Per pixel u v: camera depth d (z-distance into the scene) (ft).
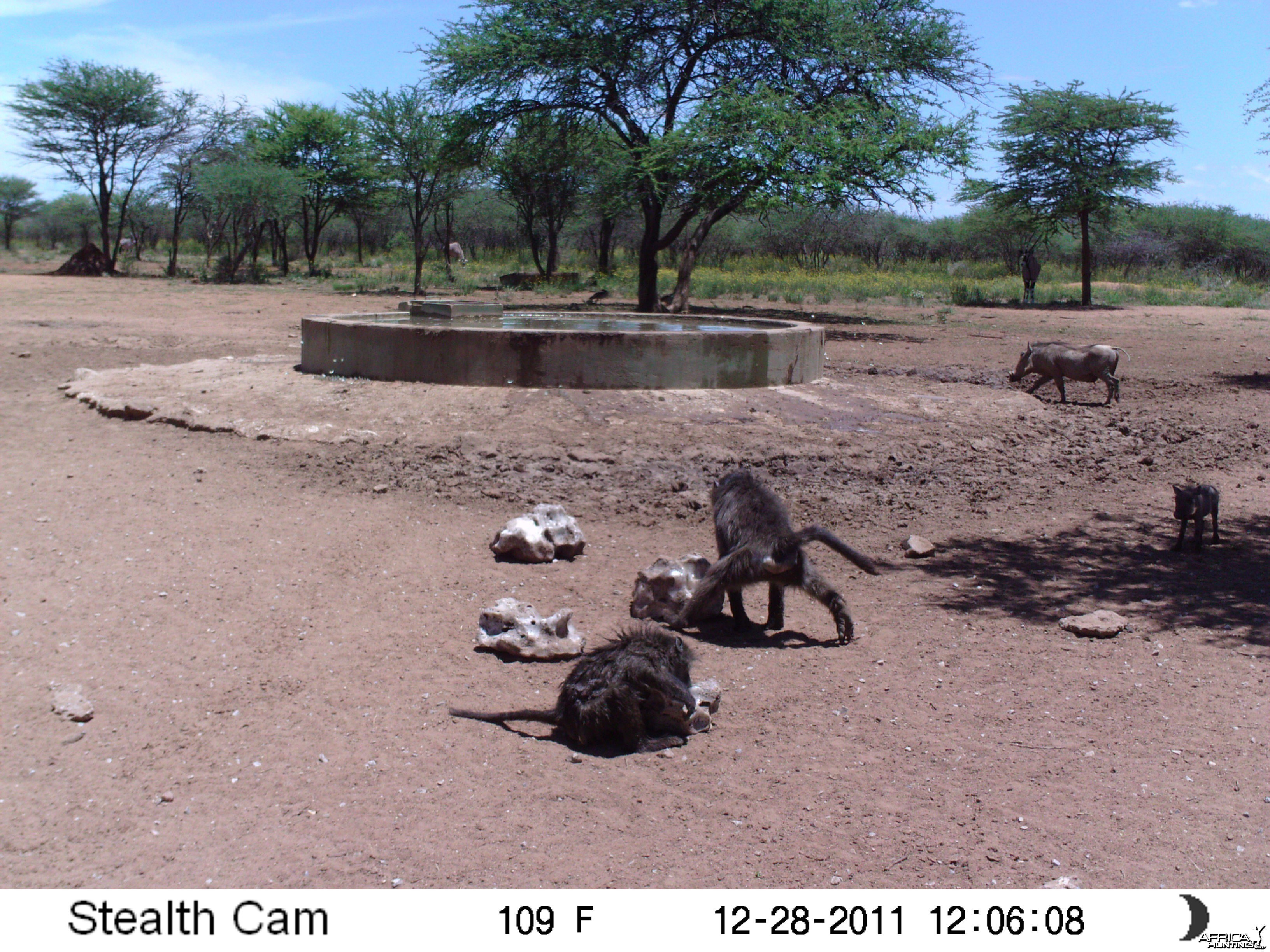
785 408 39.65
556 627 19.95
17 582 22.18
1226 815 14.02
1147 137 118.93
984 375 57.82
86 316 80.89
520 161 128.47
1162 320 102.99
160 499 28.89
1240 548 28.12
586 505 29.86
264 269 159.53
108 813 13.75
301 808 14.07
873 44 88.89
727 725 17.20
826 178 79.46
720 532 21.36
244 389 40.34
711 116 84.48
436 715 17.17
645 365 39.32
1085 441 41.70
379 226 241.76
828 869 12.84
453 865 12.80
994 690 18.65
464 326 45.27
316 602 22.09
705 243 207.51
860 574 25.71
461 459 32.60
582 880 12.52
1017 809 14.29
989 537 28.99
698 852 13.23
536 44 89.71
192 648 19.36
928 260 220.43
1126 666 19.74
